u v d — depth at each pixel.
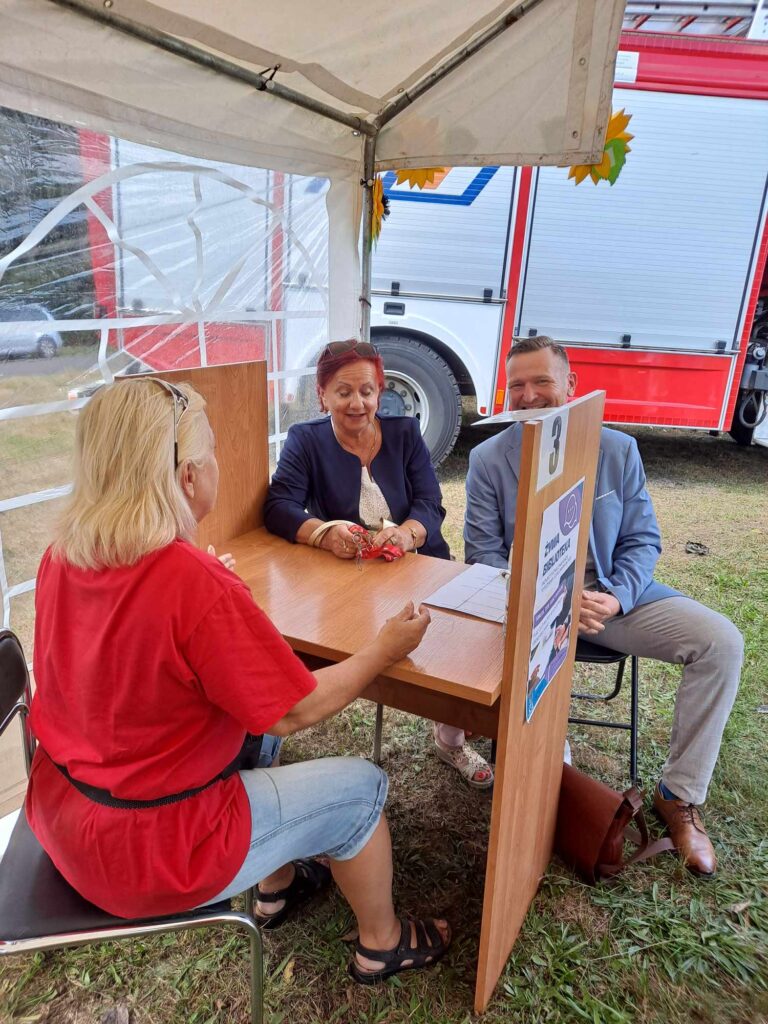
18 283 1.72
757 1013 1.47
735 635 1.80
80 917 1.08
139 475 1.01
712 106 4.18
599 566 1.95
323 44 1.99
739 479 5.52
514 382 1.98
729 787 2.15
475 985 1.52
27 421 1.80
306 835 1.25
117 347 2.03
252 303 2.49
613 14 1.93
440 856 1.90
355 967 1.52
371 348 1.97
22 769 1.81
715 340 4.61
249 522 2.05
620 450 2.00
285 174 2.44
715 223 4.38
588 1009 1.46
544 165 2.24
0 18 1.46
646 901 1.74
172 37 1.76
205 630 0.99
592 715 2.53
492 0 1.91
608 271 4.45
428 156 2.49
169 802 1.06
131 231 1.99
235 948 1.61
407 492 2.13
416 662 1.31
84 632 1.03
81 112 1.69
